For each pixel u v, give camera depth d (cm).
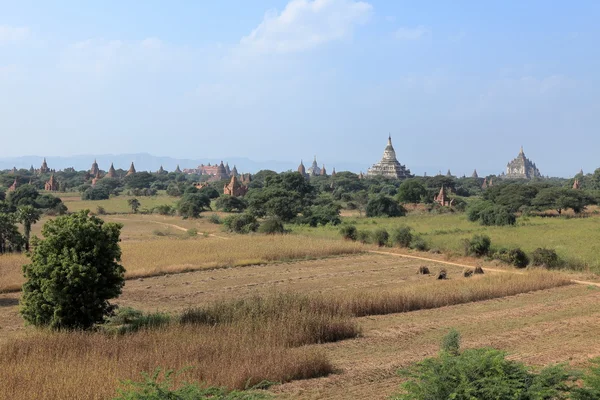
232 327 1705
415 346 1720
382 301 2270
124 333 1723
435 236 5372
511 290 2692
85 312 1805
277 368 1359
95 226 1873
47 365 1329
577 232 5500
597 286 2909
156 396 944
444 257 4191
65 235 1825
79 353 1451
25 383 1201
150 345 1507
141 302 2512
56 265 1794
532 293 2712
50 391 1150
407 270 3588
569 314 2197
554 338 1806
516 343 1742
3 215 4303
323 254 4284
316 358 1434
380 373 1424
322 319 1812
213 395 1012
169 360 1362
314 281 3142
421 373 999
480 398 901
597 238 4912
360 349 1684
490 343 1738
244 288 2903
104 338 1595
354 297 2284
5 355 1438
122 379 1206
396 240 4856
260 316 1831
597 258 3712
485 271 3525
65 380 1205
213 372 1296
